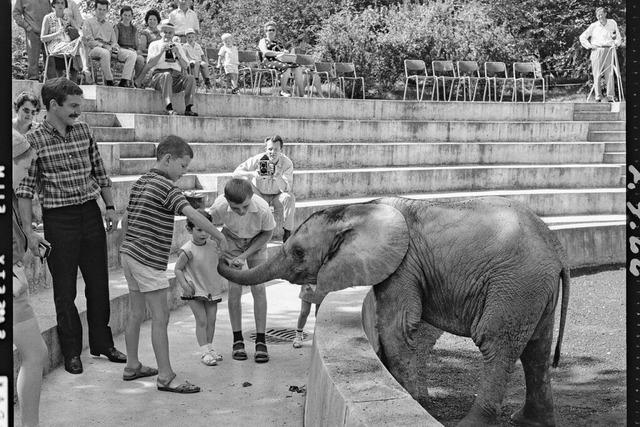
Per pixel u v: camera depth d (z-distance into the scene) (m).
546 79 25.23
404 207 5.25
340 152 14.84
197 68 14.52
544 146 17.12
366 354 4.42
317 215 5.44
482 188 15.55
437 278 5.07
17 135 4.73
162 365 5.89
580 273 11.29
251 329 7.69
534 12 25.58
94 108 12.13
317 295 5.16
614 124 18.42
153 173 6.00
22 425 4.63
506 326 4.93
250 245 6.68
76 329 6.32
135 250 5.88
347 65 19.14
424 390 5.88
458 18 22.45
